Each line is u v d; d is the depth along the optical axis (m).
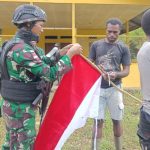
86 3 13.23
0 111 4.13
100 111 5.47
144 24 3.47
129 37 16.28
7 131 3.96
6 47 3.74
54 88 4.56
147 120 3.47
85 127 7.62
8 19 18.34
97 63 5.50
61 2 13.08
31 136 3.82
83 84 4.20
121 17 18.08
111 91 5.45
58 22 19.58
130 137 7.02
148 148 3.52
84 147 6.41
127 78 15.28
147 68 3.43
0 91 3.96
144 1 13.60
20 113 3.77
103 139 6.77
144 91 3.51
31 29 3.78
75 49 3.95
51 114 4.10
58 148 4.07
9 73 3.77
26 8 3.77
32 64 3.63
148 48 3.41
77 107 4.15
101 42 5.52
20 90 3.74
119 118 5.57
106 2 13.31
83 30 22.67
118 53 5.43
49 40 21.70
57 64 3.78
